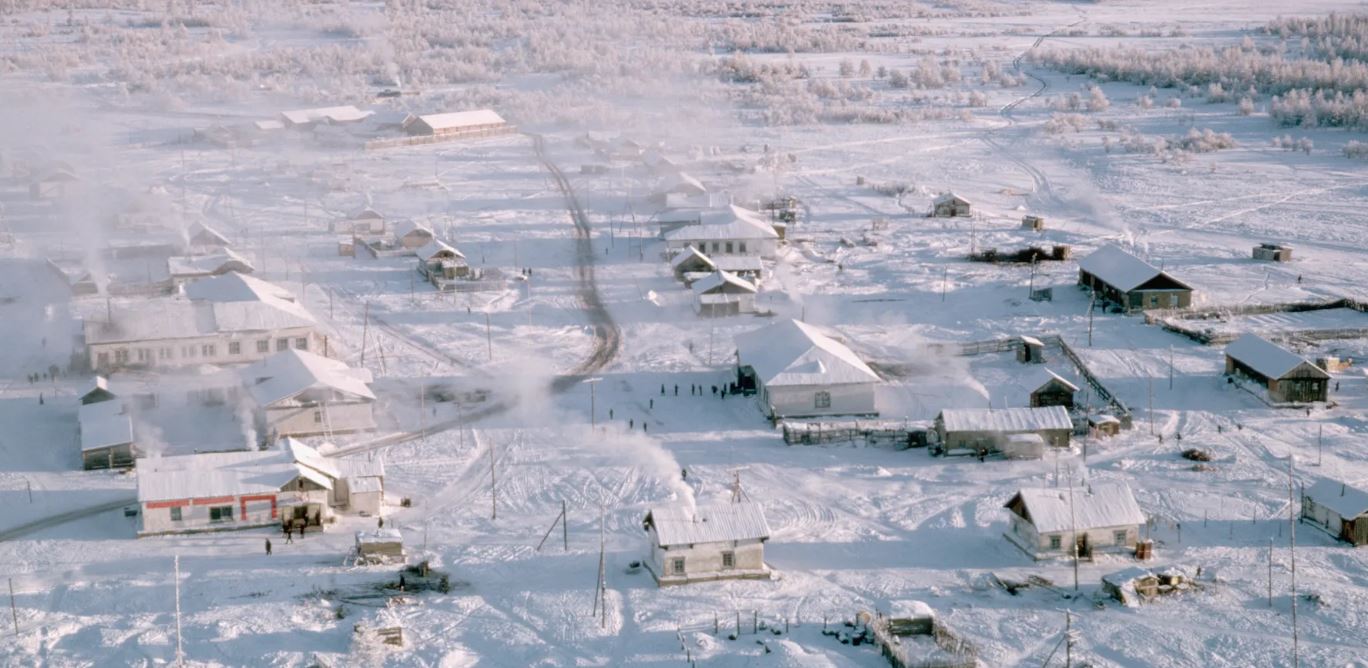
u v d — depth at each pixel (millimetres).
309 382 101875
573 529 84688
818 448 98875
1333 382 111562
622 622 71562
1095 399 108625
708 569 76750
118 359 115188
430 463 96688
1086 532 79188
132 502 88875
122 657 67188
